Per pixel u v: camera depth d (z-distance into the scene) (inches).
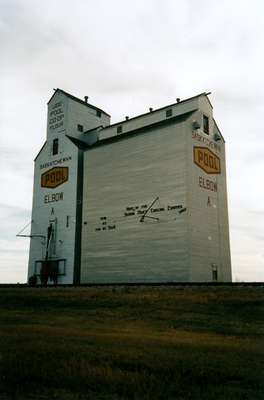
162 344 521.0
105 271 1849.2
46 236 2166.6
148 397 324.5
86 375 372.2
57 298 1279.5
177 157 1683.1
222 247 1776.6
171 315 924.0
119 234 1828.2
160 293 1219.2
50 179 2231.8
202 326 786.8
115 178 1899.6
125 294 1254.9
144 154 1802.4
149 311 987.9
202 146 1775.3
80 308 1089.4
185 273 1563.7
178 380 366.3
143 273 1700.3
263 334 690.8
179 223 1620.3
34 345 505.0
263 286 1179.9
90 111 2378.2
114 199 1882.4
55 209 2151.8
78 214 2044.8
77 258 1996.8
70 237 2034.9
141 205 1769.2
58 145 2234.3
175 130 1712.6
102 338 568.7
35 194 2299.5
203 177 1742.1
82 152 2128.4
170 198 1672.0
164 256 1643.7
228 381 375.6
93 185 1990.7
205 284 1304.1
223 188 1875.0
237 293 1122.0
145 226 1736.0
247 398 329.7
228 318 877.8
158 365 406.6
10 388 353.4
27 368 397.4
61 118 2262.6
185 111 1836.9
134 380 358.0
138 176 1806.1
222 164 1909.4
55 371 388.5
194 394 338.3
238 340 604.4
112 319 885.8
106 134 2151.8
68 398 326.6
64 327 735.7
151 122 1953.7
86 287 1491.1
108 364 408.5
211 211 1752.0
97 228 1926.7
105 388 348.2
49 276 2087.8
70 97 2278.5
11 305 1209.4
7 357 439.8
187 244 1578.5
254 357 457.4
